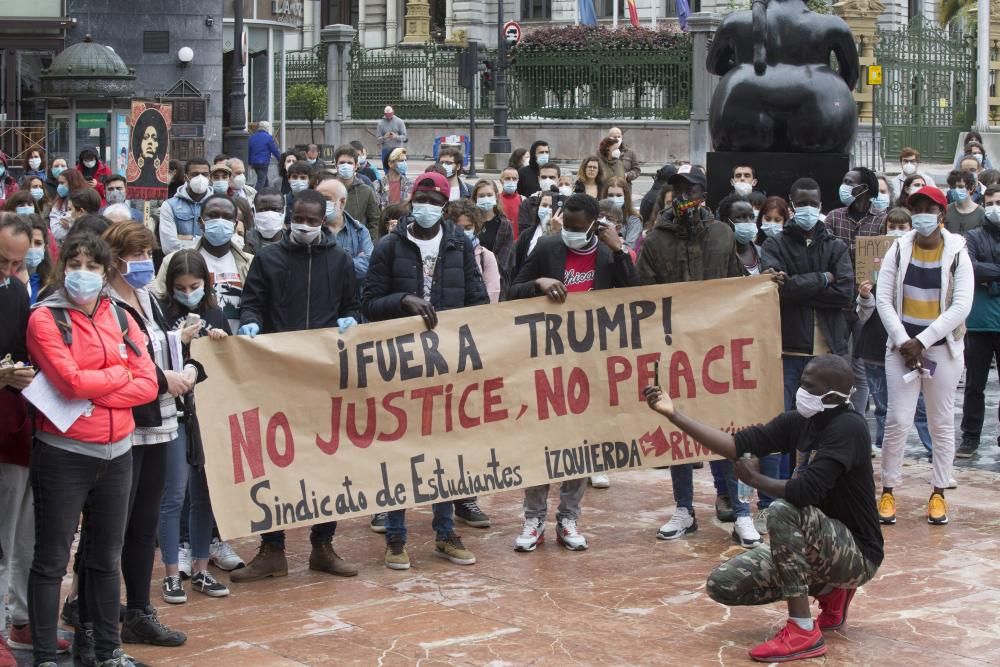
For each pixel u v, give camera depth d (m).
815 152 11.34
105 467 5.58
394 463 7.21
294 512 6.96
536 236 8.81
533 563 7.45
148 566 6.08
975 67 30.86
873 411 11.92
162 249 10.20
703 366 7.82
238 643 6.09
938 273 8.19
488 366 7.41
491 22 53.03
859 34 29.34
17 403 5.75
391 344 7.20
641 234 11.28
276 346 6.93
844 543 5.95
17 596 6.18
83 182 12.24
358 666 5.79
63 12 26.84
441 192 7.47
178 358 6.23
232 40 30.41
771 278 7.91
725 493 8.24
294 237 7.20
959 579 7.12
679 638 6.18
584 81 33.50
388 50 43.69
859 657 5.94
